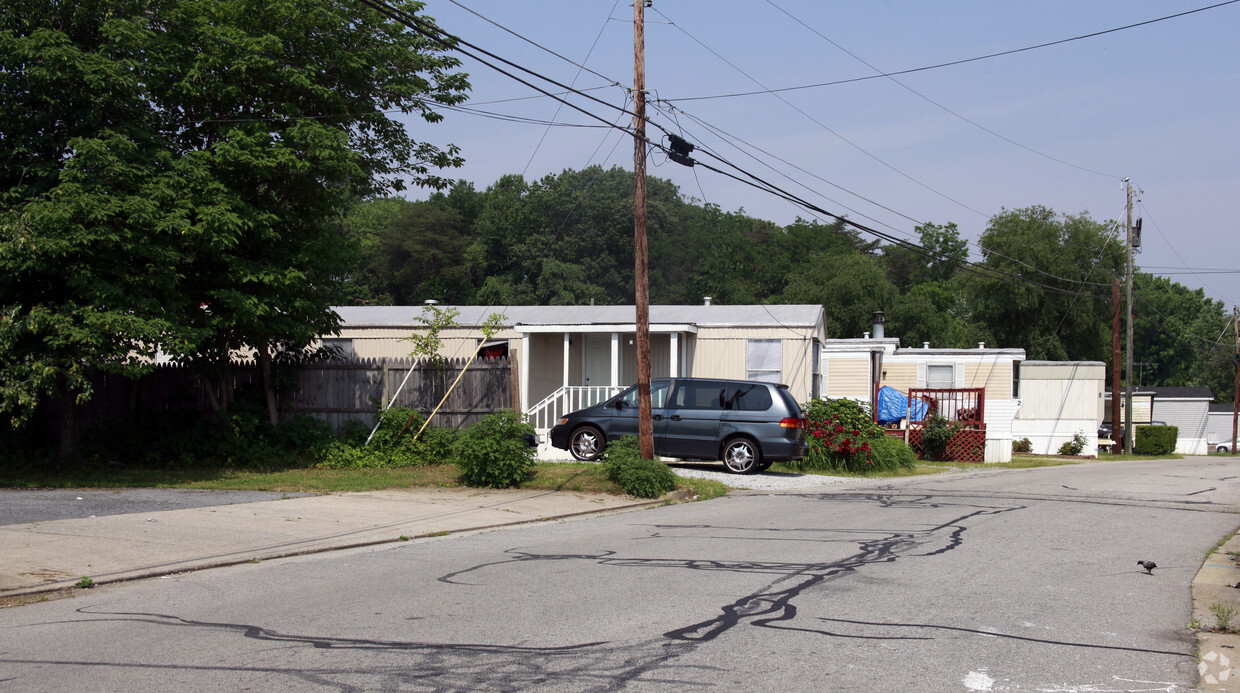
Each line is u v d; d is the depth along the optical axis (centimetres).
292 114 1658
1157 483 1895
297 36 1666
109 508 1195
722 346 2528
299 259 1681
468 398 1934
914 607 712
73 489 1392
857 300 5603
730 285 6219
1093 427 3788
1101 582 826
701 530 1119
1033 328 5094
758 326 2506
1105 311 5084
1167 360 8900
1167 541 1079
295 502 1301
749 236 6994
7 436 1686
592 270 5700
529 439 1606
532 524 1187
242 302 1580
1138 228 4144
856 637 621
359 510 1240
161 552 922
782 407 1753
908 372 3462
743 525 1162
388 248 5772
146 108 1603
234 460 1725
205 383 1800
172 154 1582
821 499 1461
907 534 1088
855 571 854
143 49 1563
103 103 1496
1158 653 598
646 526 1155
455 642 603
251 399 1847
